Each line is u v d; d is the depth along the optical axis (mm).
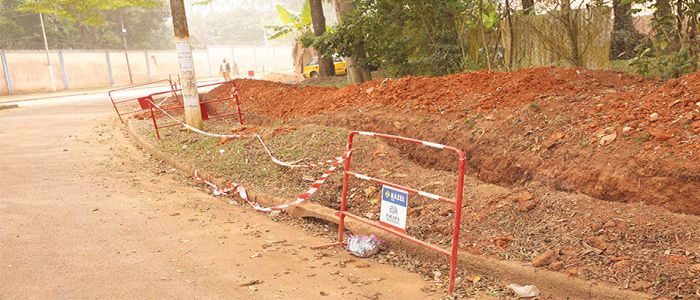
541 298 4707
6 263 5430
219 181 8711
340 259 5754
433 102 9320
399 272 5402
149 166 10422
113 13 59500
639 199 5551
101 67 48812
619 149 5961
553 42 12578
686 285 4324
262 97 15078
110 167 10203
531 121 7371
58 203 7672
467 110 8523
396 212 5441
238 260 5664
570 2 12000
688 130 5746
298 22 32188
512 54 13023
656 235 4984
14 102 30484
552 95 7938
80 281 5035
